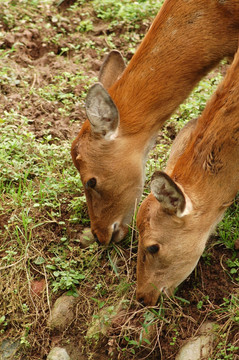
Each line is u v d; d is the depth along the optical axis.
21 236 6.88
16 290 6.48
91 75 9.17
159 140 7.93
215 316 5.89
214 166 5.48
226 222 6.44
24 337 6.28
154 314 5.95
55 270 6.63
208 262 6.25
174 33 6.35
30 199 7.16
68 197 7.19
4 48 9.86
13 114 8.17
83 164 6.31
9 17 10.25
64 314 6.31
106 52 9.68
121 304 6.20
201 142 5.53
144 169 6.53
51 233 6.88
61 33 10.22
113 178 6.32
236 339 5.69
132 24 10.09
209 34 6.36
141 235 5.62
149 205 5.60
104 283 6.41
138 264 5.77
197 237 5.54
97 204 6.48
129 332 6.00
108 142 6.23
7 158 7.57
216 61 6.54
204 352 5.70
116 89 6.44
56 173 7.50
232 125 5.39
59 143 8.08
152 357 5.92
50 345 6.23
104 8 10.60
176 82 6.41
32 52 9.91
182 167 5.62
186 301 5.89
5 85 8.92
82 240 6.75
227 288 6.07
